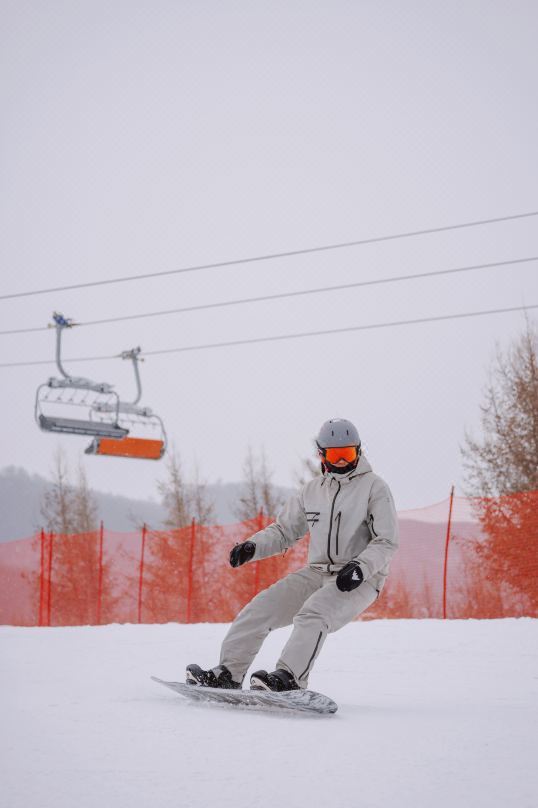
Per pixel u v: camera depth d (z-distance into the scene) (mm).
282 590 9195
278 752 5887
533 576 32531
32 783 4977
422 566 33375
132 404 46969
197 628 19688
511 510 33375
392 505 9305
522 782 5078
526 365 55438
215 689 7941
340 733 6652
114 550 44906
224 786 4945
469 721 7281
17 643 15867
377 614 33281
